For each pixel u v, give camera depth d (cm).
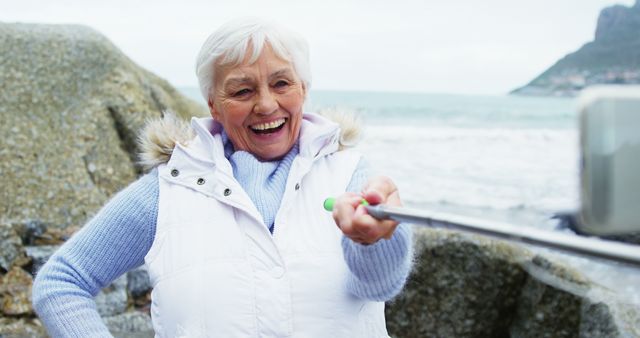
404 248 181
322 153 206
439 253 473
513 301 468
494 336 473
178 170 208
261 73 201
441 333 472
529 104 3138
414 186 1234
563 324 447
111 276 211
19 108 603
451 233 475
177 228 200
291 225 196
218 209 199
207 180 204
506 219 1030
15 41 636
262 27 200
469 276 469
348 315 192
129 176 608
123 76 650
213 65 206
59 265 208
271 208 200
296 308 190
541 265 462
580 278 454
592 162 63
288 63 203
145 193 210
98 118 618
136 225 207
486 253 466
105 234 208
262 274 191
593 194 63
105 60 652
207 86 212
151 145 217
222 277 191
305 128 211
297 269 191
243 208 194
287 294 190
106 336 203
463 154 1552
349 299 193
